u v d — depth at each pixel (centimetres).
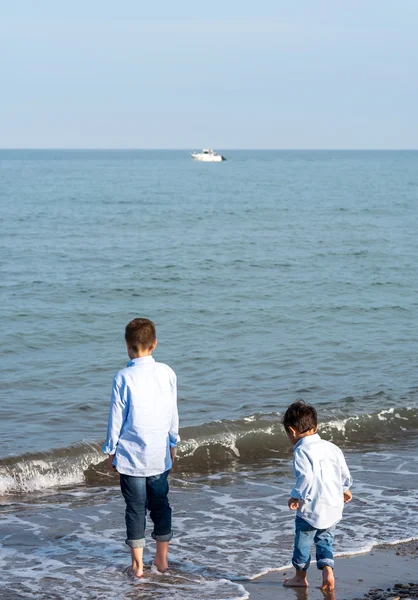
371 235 3462
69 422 928
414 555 557
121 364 1238
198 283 2108
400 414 953
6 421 925
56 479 730
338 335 1469
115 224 3847
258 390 1084
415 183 8706
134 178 9919
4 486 703
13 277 2173
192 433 841
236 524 620
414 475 754
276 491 710
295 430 493
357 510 650
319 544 484
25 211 4531
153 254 2744
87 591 488
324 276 2270
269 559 547
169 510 517
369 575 519
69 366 1219
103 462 765
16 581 504
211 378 1149
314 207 5112
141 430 488
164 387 496
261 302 1828
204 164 18325
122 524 620
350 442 880
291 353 1318
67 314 1655
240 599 476
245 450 840
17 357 1277
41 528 608
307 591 493
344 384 1120
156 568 523
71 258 2611
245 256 2697
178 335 1464
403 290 2039
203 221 4069
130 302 1822
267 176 10856
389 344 1396
